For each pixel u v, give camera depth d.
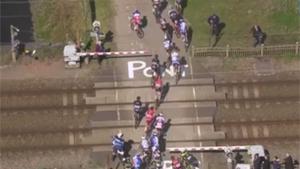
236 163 198.50
